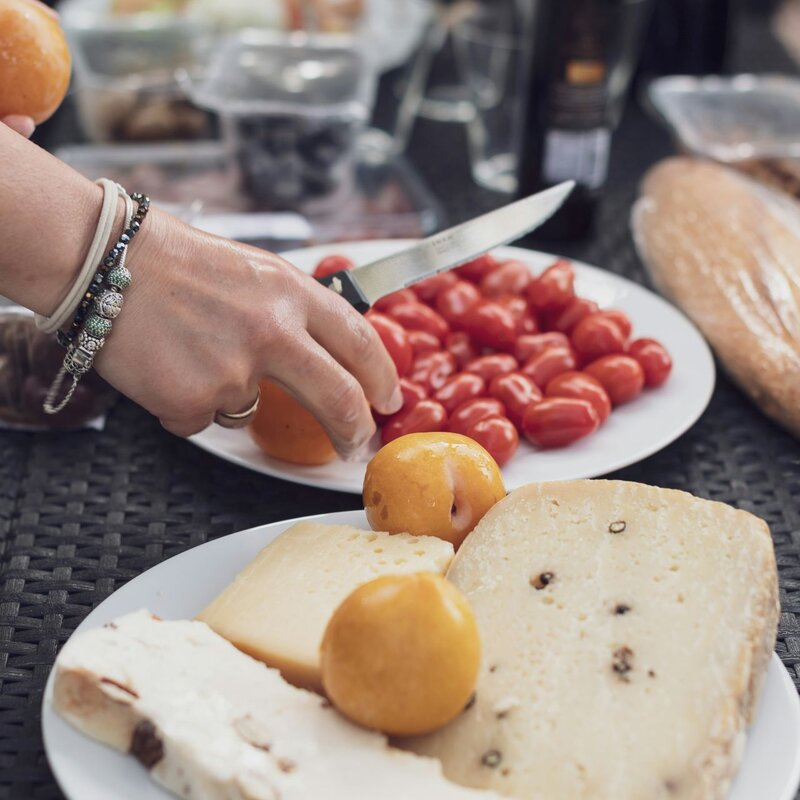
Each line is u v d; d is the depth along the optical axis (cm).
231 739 62
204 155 168
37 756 71
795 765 65
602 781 62
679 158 168
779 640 83
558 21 139
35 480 101
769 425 113
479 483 81
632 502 78
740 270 131
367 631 63
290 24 186
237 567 81
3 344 103
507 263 126
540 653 69
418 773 62
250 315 83
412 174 167
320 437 96
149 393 84
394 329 109
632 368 108
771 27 236
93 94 172
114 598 77
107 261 79
